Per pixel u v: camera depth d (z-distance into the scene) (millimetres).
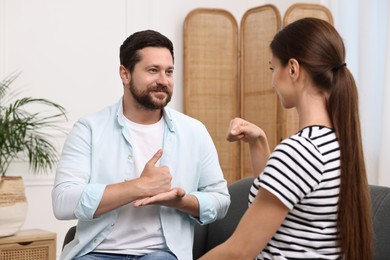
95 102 4840
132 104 2344
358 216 1513
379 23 4539
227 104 5160
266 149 1943
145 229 2252
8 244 3568
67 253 2277
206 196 2275
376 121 4527
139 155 2320
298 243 1520
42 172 4598
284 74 1599
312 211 1506
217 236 2580
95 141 2301
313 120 1561
